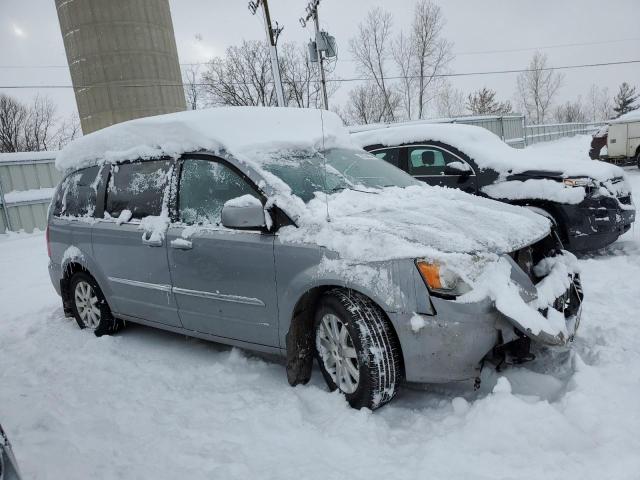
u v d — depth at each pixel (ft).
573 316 10.66
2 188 49.80
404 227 9.77
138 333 16.19
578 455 7.64
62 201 17.38
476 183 21.13
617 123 50.75
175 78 84.28
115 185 15.05
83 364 13.88
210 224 12.15
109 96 78.84
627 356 10.53
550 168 19.94
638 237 21.83
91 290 16.19
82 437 9.91
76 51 78.95
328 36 56.65
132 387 12.10
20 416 10.98
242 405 10.69
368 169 13.69
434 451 8.18
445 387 10.57
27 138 117.80
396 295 9.18
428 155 22.67
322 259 10.03
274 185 11.08
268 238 10.88
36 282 27.99
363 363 9.48
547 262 10.97
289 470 8.28
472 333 8.82
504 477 7.41
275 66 64.18
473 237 9.61
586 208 18.79
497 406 8.64
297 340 10.91
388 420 9.62
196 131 12.66
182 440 9.55
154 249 13.20
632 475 7.04
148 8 79.10
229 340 12.19
